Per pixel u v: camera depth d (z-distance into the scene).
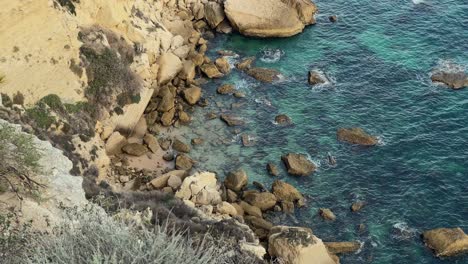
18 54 36.09
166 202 31.50
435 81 49.09
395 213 37.19
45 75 37.12
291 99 47.72
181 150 41.72
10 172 21.09
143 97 43.31
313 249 32.00
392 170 40.59
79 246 14.84
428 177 39.88
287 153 41.94
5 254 16.08
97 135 39.31
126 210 22.97
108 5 43.56
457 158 41.47
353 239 35.38
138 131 42.78
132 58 44.72
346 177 40.06
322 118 45.66
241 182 38.41
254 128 44.50
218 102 46.88
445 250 33.81
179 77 48.19
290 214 36.94
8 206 19.73
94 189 27.86
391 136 43.59
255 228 35.00
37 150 24.64
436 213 37.19
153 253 14.57
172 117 44.50
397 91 48.31
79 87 39.09
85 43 40.53
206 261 15.47
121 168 39.25
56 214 21.27
